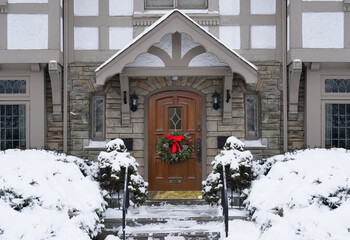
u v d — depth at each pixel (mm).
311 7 8492
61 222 5844
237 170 7359
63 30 8789
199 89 8695
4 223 5551
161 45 8281
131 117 8695
